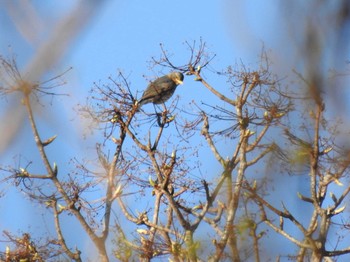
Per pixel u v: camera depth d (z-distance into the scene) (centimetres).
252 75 1215
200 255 1147
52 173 1224
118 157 1289
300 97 748
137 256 1191
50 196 1230
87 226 1208
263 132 1189
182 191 1278
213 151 1248
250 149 1187
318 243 1172
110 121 1291
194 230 1195
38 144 1210
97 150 1210
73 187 1240
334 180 1182
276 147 881
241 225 1065
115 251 1184
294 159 913
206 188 1230
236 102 1259
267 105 1125
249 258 1030
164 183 1234
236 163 1226
